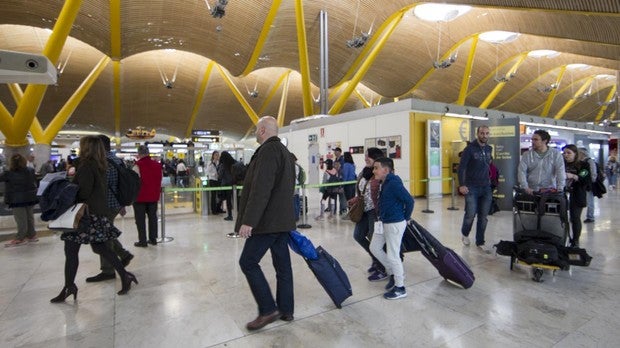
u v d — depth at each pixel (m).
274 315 2.81
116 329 2.82
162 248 5.50
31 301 3.43
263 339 2.62
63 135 32.75
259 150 2.75
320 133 15.76
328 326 2.80
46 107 35.84
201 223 7.90
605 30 15.08
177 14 17.91
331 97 37.78
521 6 11.66
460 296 3.35
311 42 22.05
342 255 4.90
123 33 18.23
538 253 3.66
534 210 4.04
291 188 2.81
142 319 2.99
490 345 2.46
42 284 3.93
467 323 2.80
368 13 19.52
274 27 19.42
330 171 8.20
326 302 3.29
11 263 4.77
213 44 21.38
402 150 11.84
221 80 36.47
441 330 2.70
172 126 48.03
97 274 4.25
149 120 45.03
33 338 2.70
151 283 3.88
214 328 2.81
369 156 4.04
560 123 17.77
